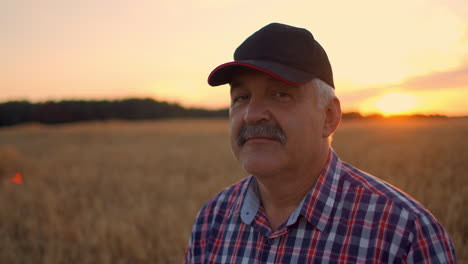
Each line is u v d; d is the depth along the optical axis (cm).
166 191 800
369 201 130
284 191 145
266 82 139
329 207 136
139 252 443
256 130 139
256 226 146
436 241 116
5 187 883
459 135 1521
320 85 143
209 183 826
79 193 821
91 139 2605
